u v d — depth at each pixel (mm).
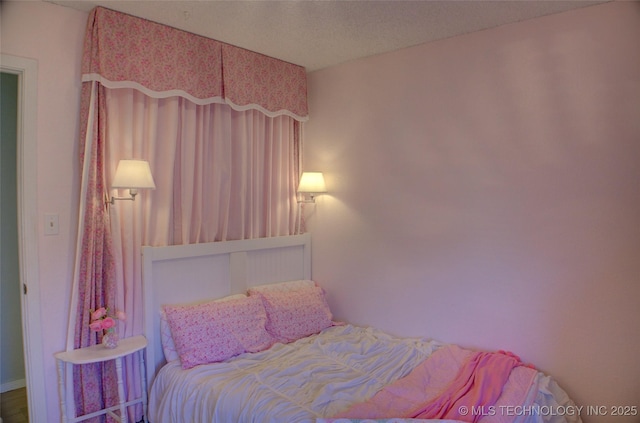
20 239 2281
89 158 2375
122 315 2447
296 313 3051
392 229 3109
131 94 2541
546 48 2418
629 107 2197
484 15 2422
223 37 2826
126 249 2537
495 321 2648
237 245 3088
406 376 2346
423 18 2479
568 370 2406
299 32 2725
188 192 2830
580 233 2348
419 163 2951
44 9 2291
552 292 2445
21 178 2250
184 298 2812
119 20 2436
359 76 3262
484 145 2656
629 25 2186
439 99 2840
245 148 3133
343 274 3422
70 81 2381
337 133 3420
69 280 2398
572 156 2357
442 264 2863
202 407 2211
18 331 3328
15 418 2861
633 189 2197
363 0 2244
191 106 2822
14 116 3279
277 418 1922
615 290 2260
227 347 2613
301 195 3600
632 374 2225
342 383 2225
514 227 2561
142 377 2582
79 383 2395
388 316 3154
